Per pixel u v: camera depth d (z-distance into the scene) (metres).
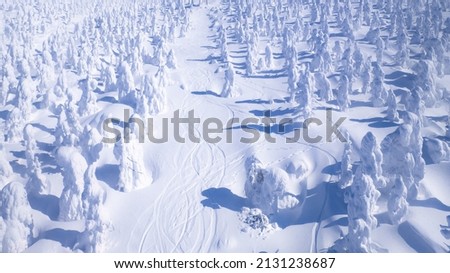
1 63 82.00
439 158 35.72
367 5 97.00
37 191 34.62
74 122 41.84
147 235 30.55
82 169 31.17
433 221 28.84
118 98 52.81
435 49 61.47
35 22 117.19
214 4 141.25
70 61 75.12
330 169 35.47
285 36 77.75
